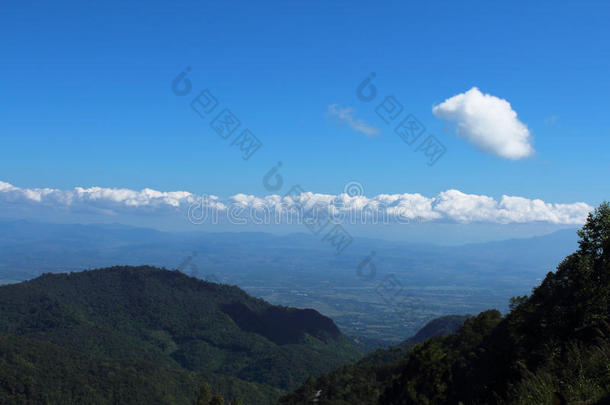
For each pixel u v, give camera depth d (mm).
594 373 7227
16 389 90938
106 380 103625
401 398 17500
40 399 90688
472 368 15312
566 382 7453
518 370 10523
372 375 61344
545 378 8070
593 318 10195
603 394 6305
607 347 7863
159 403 101812
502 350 13109
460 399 14180
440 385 16188
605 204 12336
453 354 22328
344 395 56312
